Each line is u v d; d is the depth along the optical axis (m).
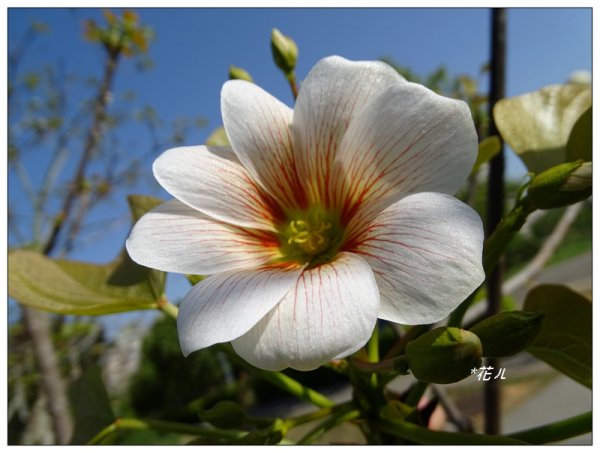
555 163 0.10
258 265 0.07
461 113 0.07
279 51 0.10
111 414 0.10
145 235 0.07
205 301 0.06
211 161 0.08
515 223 0.07
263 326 0.06
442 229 0.06
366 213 0.07
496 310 0.10
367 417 0.08
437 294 0.06
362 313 0.06
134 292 0.10
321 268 0.06
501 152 0.10
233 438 0.08
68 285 0.10
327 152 0.08
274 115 0.08
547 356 0.09
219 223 0.07
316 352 0.06
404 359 0.06
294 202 0.08
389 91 0.07
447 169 0.06
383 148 0.07
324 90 0.08
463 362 0.06
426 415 0.09
